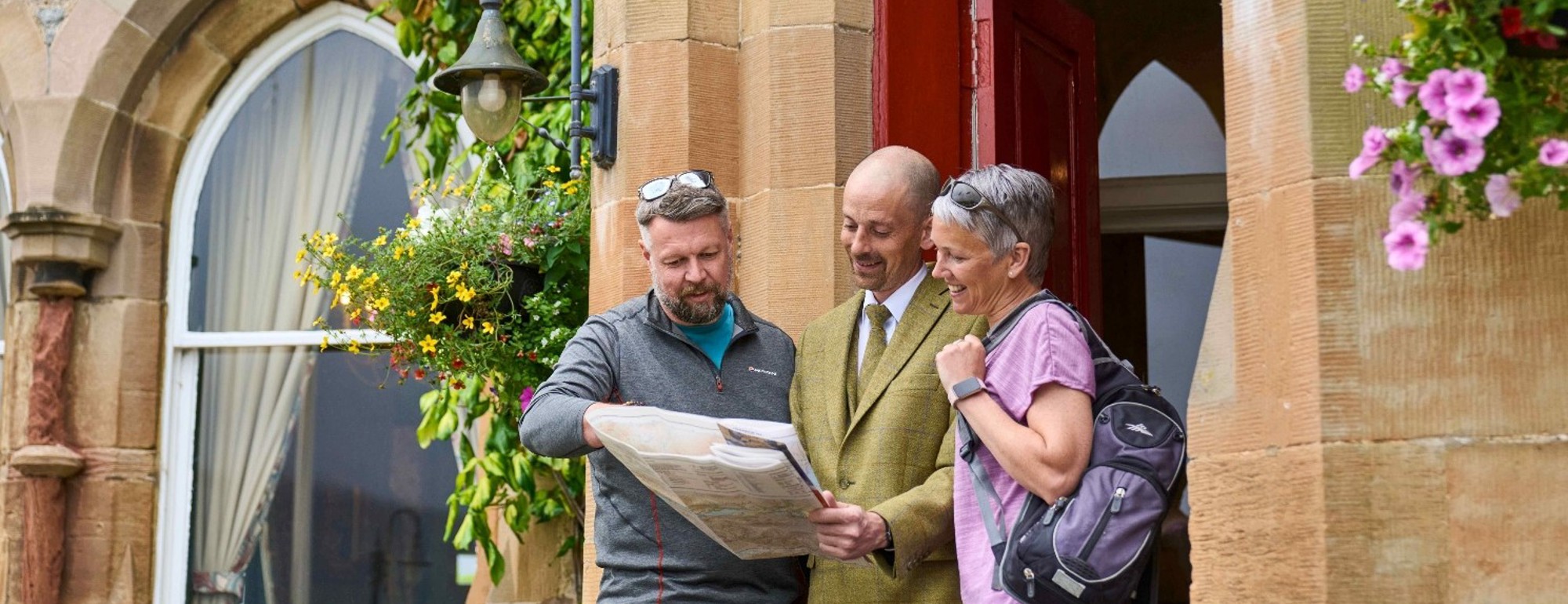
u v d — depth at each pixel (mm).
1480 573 2465
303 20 5938
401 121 5598
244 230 5898
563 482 4949
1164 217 6414
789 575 3326
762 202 3988
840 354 3367
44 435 5609
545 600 5273
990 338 2934
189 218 5895
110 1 5730
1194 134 6355
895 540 2965
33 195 5645
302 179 5906
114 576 5621
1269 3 2686
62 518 5629
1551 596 2434
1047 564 2703
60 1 5773
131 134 5801
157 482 5742
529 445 3152
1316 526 2529
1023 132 4324
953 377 2846
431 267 4383
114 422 5680
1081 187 4621
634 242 4020
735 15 4137
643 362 3311
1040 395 2805
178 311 5848
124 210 5781
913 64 4102
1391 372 2529
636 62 4086
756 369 3375
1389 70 2242
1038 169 4383
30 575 5551
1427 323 2525
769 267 3936
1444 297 2521
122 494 5668
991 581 2801
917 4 4133
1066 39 4633
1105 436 2799
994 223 2924
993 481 2852
